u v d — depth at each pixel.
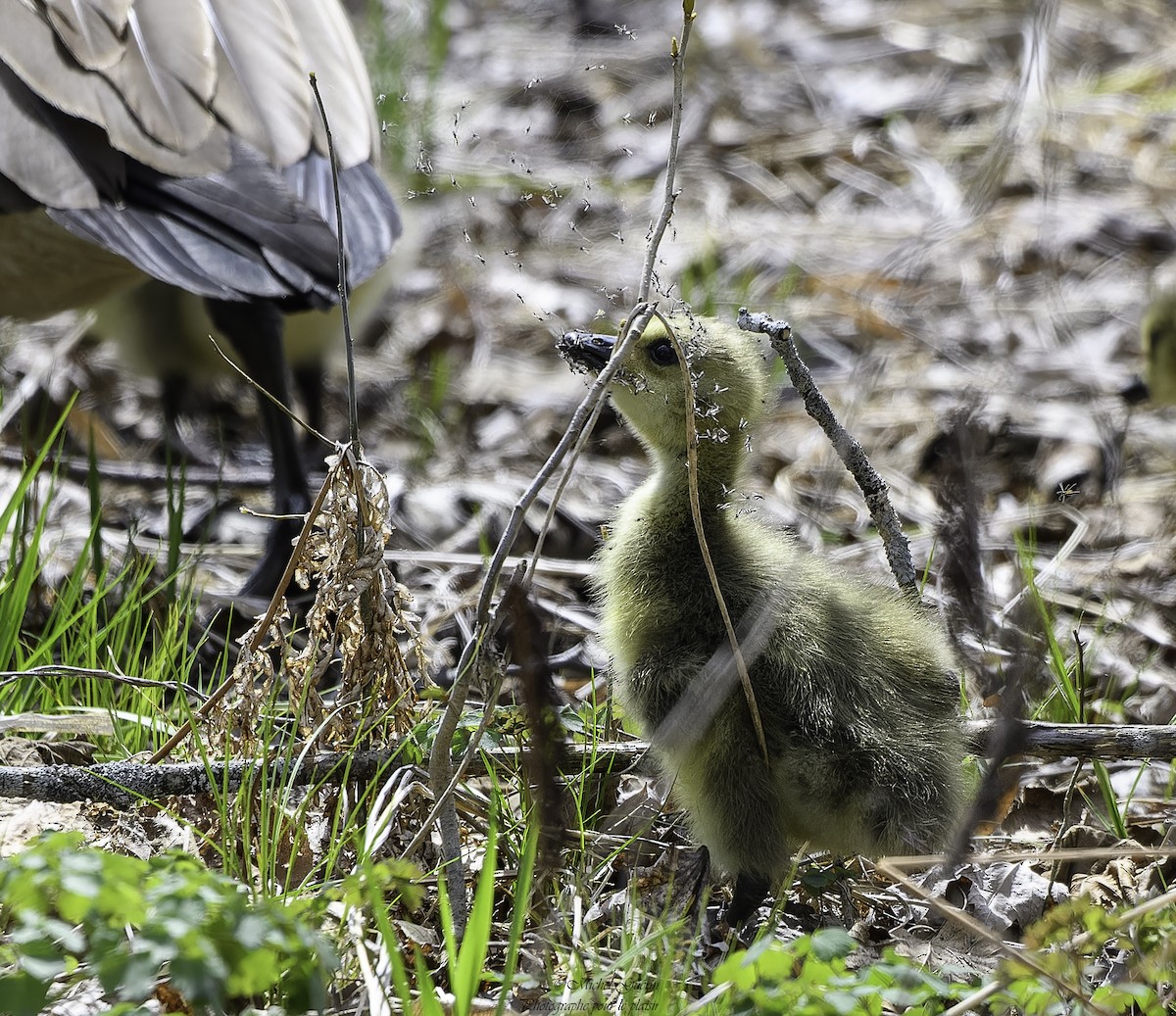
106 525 10.59
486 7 21.28
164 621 8.79
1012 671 6.55
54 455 11.12
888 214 16.11
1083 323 14.03
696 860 6.80
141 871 4.68
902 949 6.26
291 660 6.79
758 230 15.67
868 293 14.51
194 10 8.80
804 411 12.55
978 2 20.86
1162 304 12.39
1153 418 12.98
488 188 16.06
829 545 10.52
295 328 10.38
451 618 9.20
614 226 15.62
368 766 6.61
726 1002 5.02
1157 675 8.98
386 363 13.66
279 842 6.44
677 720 6.28
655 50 19.52
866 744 6.45
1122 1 20.91
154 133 8.42
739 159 17.27
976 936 6.19
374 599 6.66
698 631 6.79
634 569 7.07
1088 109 17.83
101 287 9.79
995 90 18.42
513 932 5.20
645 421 7.25
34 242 9.17
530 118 17.91
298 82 8.95
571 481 11.48
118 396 12.88
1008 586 9.71
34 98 8.50
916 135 17.62
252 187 8.43
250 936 4.48
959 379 12.84
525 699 5.66
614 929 6.08
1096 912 5.32
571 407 12.77
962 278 14.81
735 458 7.16
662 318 6.08
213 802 6.74
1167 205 15.98
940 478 7.48
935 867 6.60
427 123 15.98
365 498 6.58
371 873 5.12
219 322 9.40
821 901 6.64
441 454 12.27
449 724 5.92
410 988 5.66
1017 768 6.17
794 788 6.44
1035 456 11.96
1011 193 16.23
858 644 6.81
